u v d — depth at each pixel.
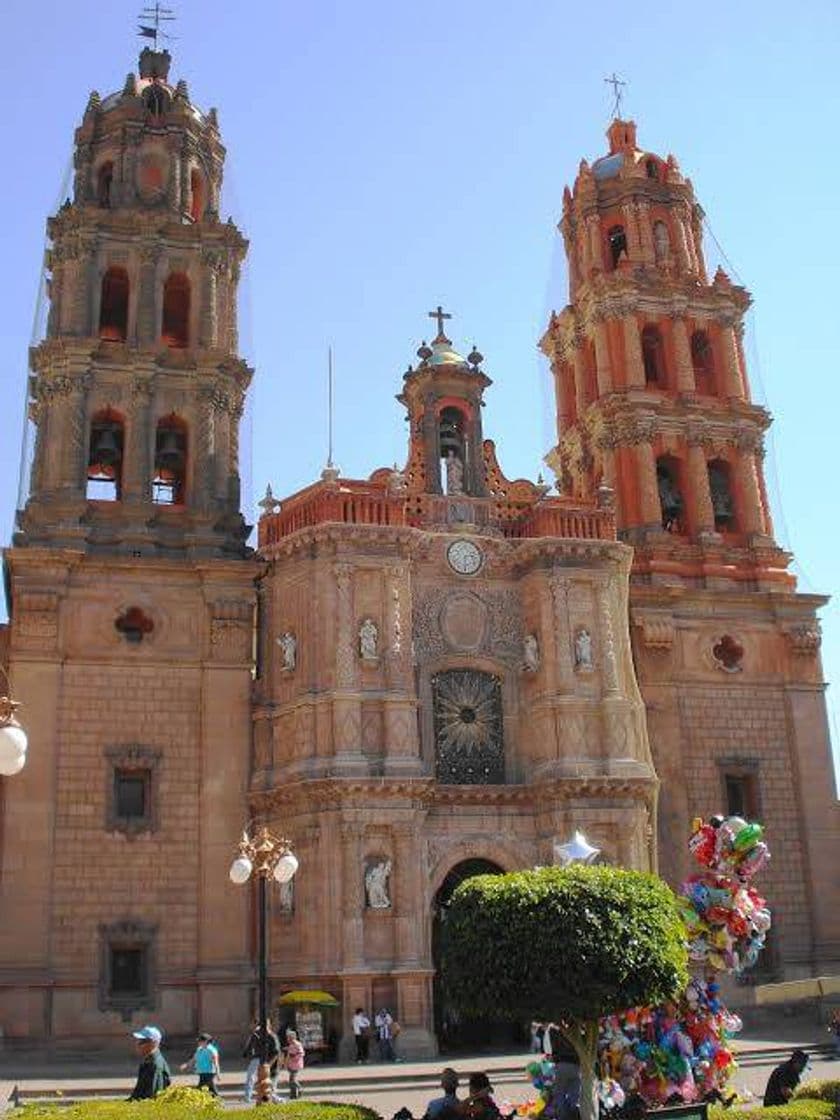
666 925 21.19
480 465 53.25
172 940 44.06
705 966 24.41
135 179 55.38
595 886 21.08
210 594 47.88
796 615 55.22
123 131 56.19
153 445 50.59
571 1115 21.38
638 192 62.44
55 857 43.72
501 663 49.91
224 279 54.69
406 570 47.97
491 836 46.94
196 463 50.78
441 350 55.22
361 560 47.41
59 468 49.09
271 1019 43.31
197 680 47.09
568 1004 20.36
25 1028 41.62
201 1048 31.92
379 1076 37.19
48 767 44.41
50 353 50.72
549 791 46.66
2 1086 34.75
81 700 45.72
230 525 50.31
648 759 48.94
